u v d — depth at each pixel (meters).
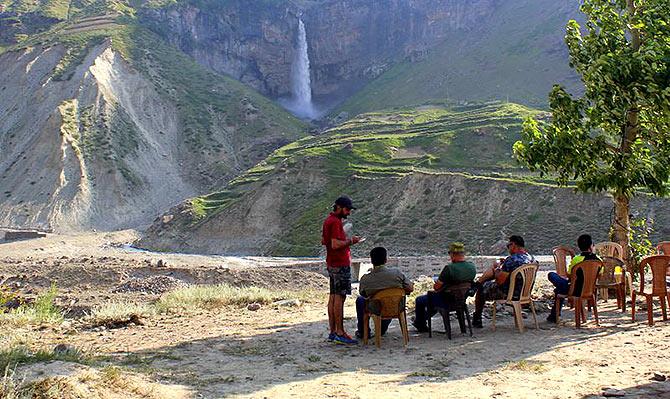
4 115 141.38
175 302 17.77
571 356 8.38
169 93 156.62
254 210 84.12
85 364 7.59
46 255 62.12
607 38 14.48
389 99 173.88
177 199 121.75
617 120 13.70
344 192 80.31
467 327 11.30
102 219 108.81
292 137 149.75
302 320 13.09
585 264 10.69
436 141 91.62
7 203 109.31
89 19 188.75
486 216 65.38
